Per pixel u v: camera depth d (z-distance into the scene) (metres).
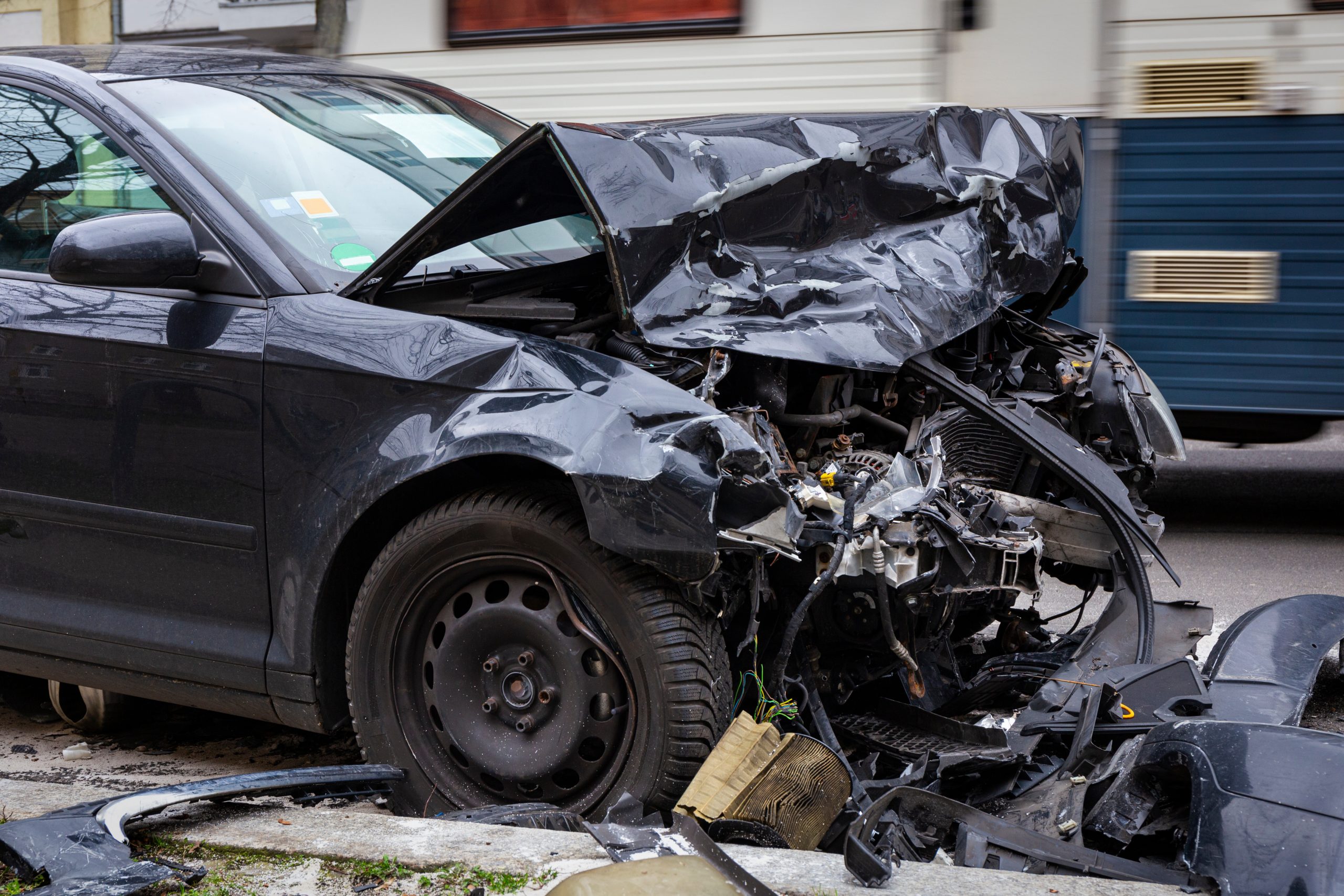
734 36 6.91
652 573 2.91
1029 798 2.93
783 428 3.54
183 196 3.43
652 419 2.86
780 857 2.54
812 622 3.32
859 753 3.34
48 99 3.76
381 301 3.36
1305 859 2.21
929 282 3.70
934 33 6.60
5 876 2.62
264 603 3.27
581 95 7.20
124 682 3.55
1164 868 2.46
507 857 2.60
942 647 3.70
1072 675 3.35
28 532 3.62
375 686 3.18
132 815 2.71
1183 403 6.51
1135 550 3.65
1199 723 2.55
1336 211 6.17
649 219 3.12
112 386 3.40
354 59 7.54
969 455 4.11
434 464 2.95
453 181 3.97
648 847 2.55
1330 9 6.09
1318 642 3.30
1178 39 6.32
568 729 2.99
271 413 3.19
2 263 3.73
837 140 3.70
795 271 3.47
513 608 3.04
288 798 2.98
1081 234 6.59
